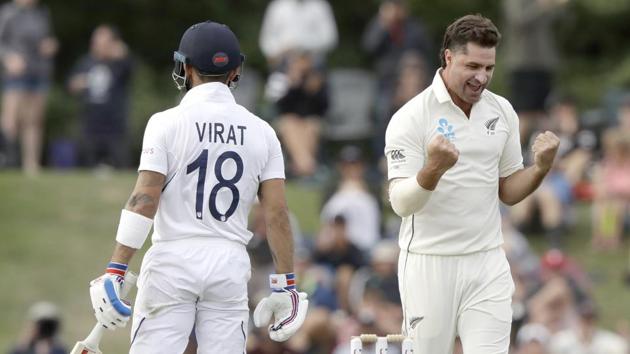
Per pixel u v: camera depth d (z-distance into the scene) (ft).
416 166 85.35
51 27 366.84
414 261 86.53
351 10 383.86
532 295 177.37
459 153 84.84
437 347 86.53
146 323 79.97
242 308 81.00
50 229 222.28
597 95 344.90
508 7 212.43
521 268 183.42
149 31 374.63
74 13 370.12
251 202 82.12
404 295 87.30
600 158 229.04
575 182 223.92
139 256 209.15
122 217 79.46
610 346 169.48
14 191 232.32
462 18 84.17
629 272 208.44
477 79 82.99
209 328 80.23
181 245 79.92
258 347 149.89
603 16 361.30
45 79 238.27
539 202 212.23
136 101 338.54
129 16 374.02
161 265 79.82
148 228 79.51
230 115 81.61
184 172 80.33
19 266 211.41
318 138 230.48
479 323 85.25
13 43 234.79
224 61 81.87
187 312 80.02
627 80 342.03
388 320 155.53
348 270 179.32
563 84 350.02
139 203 79.25
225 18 375.04
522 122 211.00
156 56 376.89
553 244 209.05
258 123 82.53
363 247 194.18
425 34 228.84
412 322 86.69
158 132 80.33
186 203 80.18
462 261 85.61
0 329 193.77
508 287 85.87
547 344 168.86
